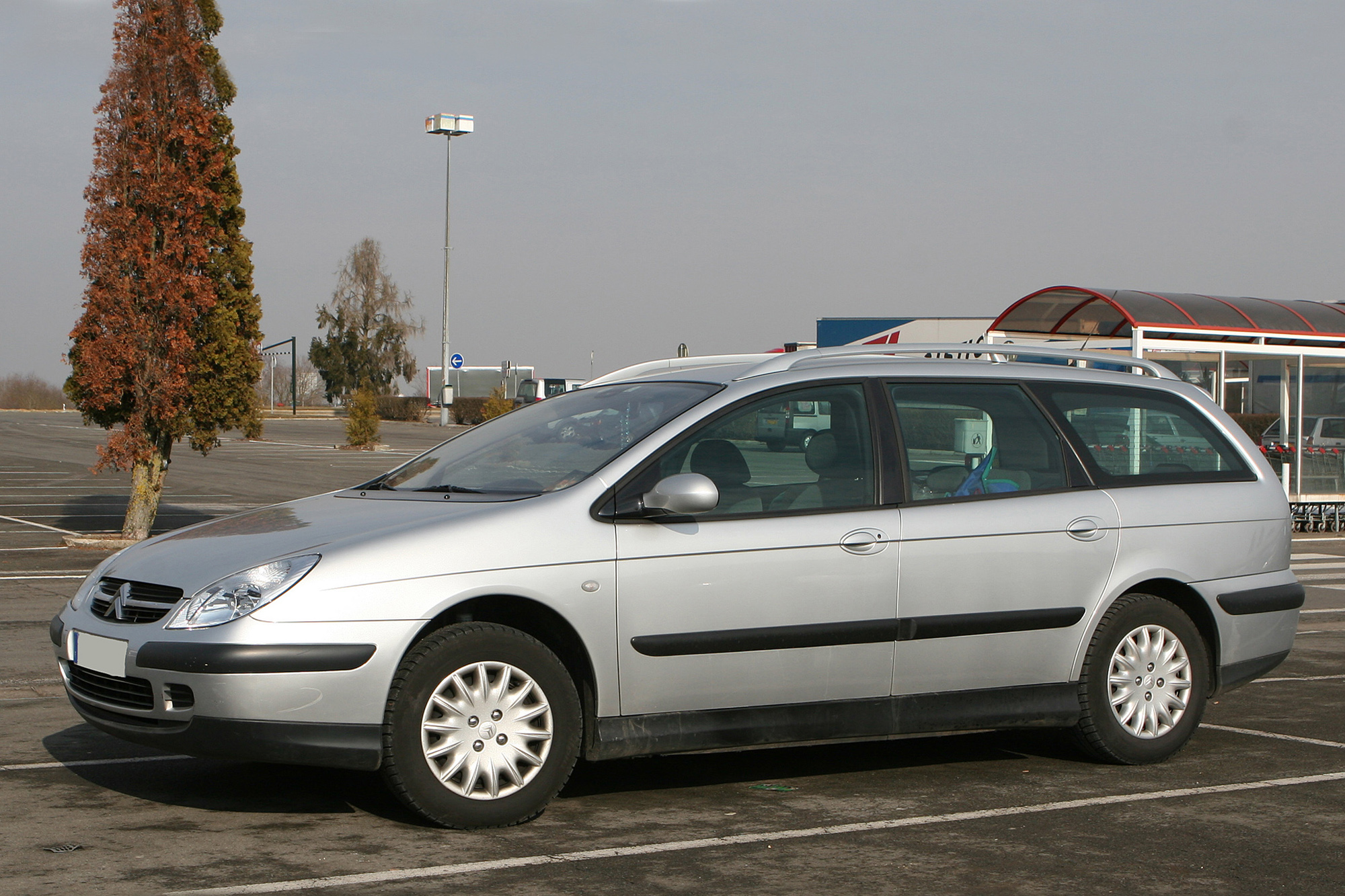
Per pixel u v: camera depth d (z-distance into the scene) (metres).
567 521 5.35
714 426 5.73
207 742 4.91
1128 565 6.40
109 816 5.33
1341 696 8.45
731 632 5.54
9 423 63.03
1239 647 6.73
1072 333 21.97
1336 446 21.97
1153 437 6.75
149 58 15.82
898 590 5.86
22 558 15.79
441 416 69.75
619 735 5.41
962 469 6.16
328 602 4.97
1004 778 6.19
